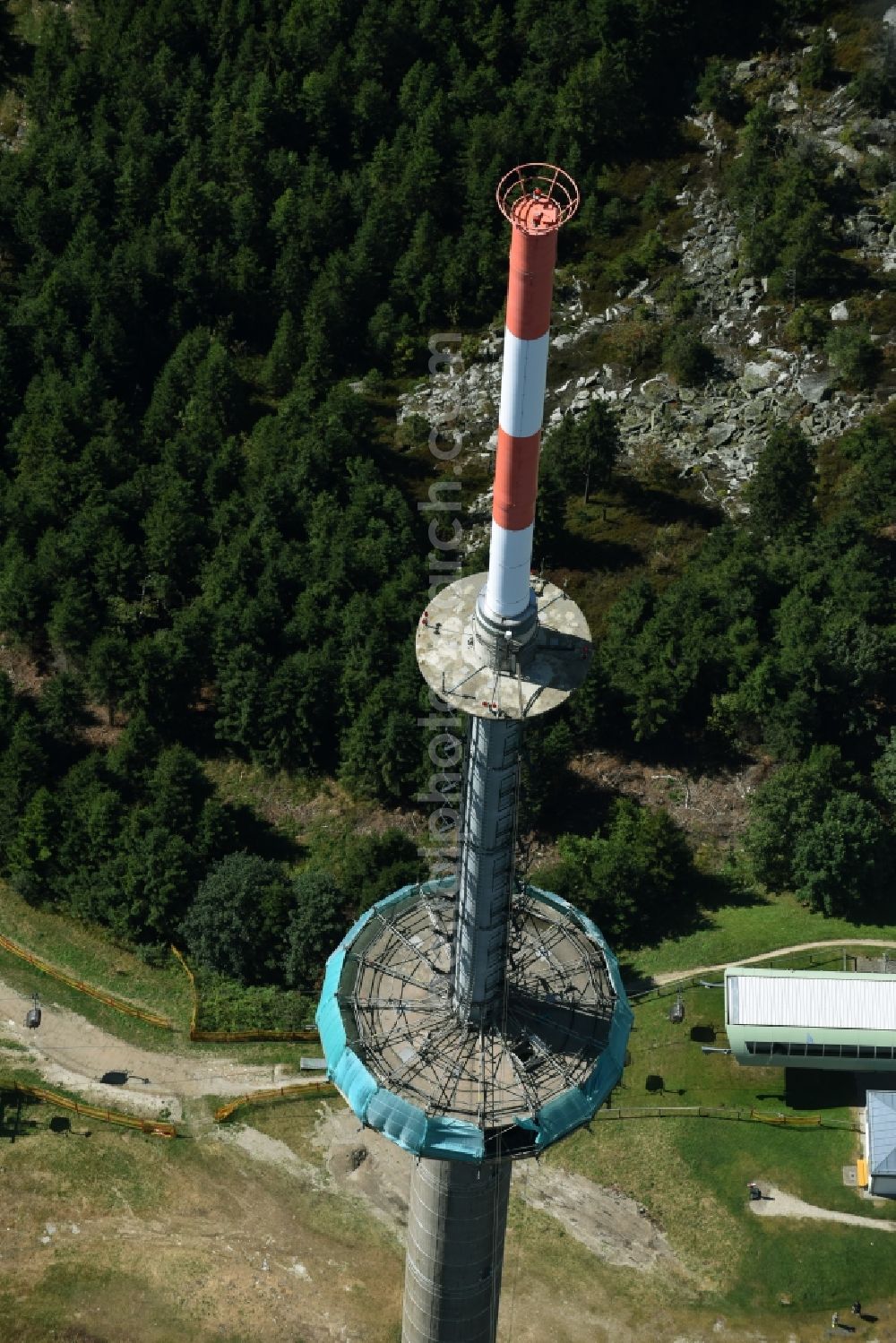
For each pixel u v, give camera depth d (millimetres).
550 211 89250
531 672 103688
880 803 177000
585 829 178875
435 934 122750
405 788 181125
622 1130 159125
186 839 175750
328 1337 149625
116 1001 170000
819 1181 154625
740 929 170125
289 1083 164375
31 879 175375
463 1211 123562
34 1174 157875
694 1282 150875
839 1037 155000
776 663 181000
